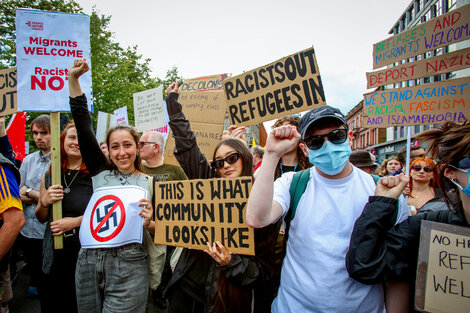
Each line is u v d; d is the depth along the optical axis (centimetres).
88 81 269
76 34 265
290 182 162
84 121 221
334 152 140
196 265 203
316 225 144
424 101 246
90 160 224
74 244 238
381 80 272
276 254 229
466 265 117
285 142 141
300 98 251
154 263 236
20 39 252
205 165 233
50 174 256
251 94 273
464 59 228
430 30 243
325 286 137
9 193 187
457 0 1703
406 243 129
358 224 135
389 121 264
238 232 178
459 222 121
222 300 176
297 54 253
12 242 188
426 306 122
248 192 178
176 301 203
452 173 120
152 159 376
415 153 356
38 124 360
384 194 138
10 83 300
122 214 207
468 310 116
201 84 505
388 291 141
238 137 271
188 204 197
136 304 201
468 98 227
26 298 362
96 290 202
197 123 324
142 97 395
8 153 289
